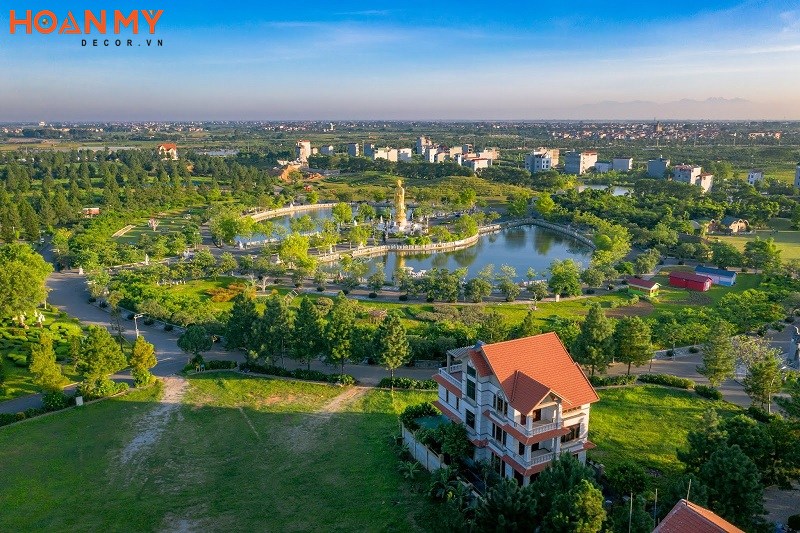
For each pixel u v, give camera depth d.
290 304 128.00
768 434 61.59
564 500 48.31
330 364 98.06
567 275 139.62
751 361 87.56
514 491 52.31
